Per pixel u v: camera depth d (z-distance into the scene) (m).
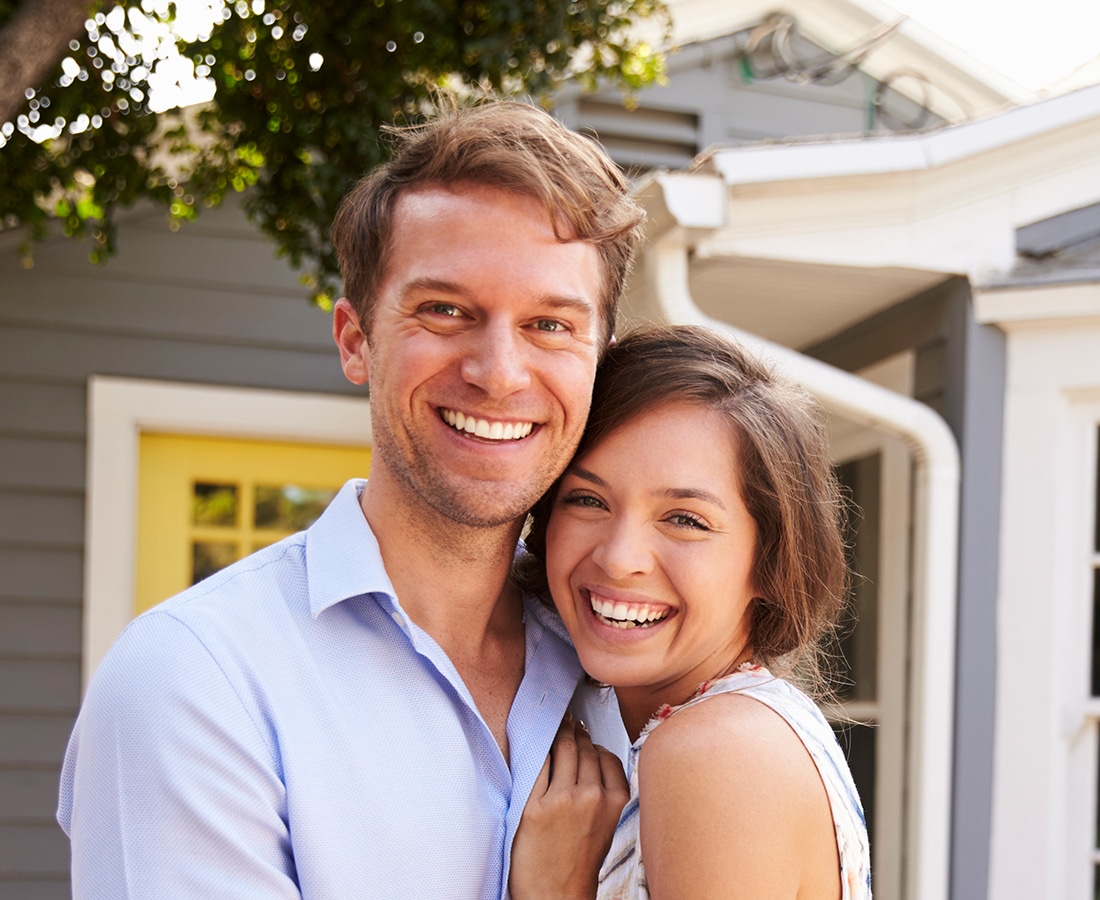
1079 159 3.31
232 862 1.24
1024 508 3.23
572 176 1.42
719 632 1.50
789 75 5.01
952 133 3.15
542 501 1.66
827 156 3.05
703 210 2.91
